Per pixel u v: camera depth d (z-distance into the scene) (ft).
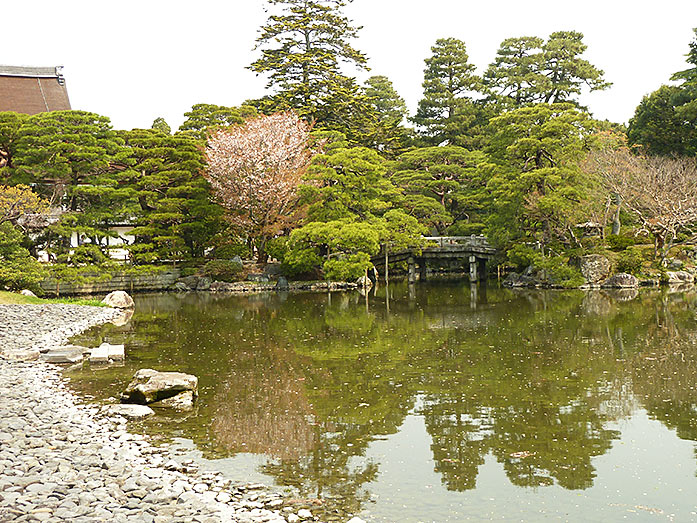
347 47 168.04
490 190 133.80
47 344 60.03
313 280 127.44
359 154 122.01
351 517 25.13
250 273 126.41
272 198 122.62
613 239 122.52
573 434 35.06
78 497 24.02
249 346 62.49
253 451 32.68
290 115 132.77
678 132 144.15
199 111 142.61
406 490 27.89
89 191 108.88
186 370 51.78
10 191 89.25
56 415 36.99
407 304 97.09
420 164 159.43
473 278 135.44
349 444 33.86
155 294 117.60
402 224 122.72
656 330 67.15
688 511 25.75
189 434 35.42
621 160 119.44
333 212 119.96
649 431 35.29
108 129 114.73
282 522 23.99
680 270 119.55
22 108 153.38
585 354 55.72
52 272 103.81
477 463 31.07
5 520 21.58
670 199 113.50
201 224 124.06
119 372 50.70
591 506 26.25
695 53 149.79
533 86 172.45
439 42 179.52
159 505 24.25
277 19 164.96
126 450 31.50
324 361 55.06
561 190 106.73
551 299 98.37
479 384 46.06
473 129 173.27
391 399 42.57
